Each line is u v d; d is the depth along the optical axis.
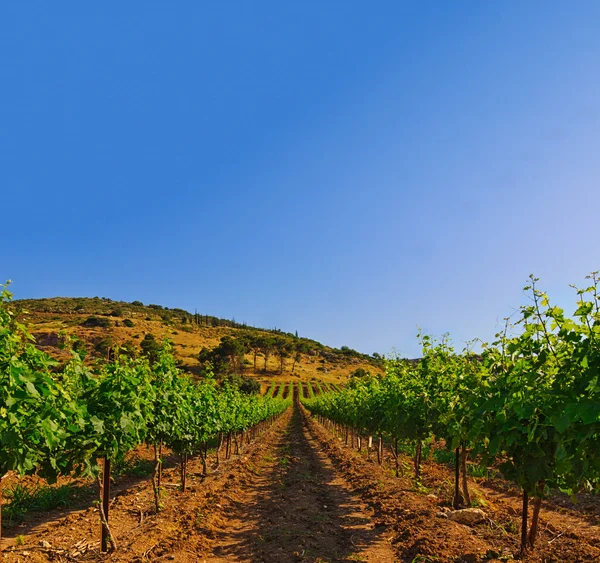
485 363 6.69
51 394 5.86
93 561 6.95
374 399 15.41
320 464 18.77
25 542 7.81
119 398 7.48
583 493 10.93
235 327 156.75
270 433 37.66
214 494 11.69
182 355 83.12
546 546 7.02
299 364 119.44
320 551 7.46
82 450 6.77
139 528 8.66
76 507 10.57
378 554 7.30
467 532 7.69
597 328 4.64
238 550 7.70
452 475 13.84
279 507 10.43
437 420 9.77
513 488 11.96
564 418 4.69
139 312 124.94
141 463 16.12
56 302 117.12
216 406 15.81
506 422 5.77
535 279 5.39
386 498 10.69
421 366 10.80
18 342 5.69
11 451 5.54
